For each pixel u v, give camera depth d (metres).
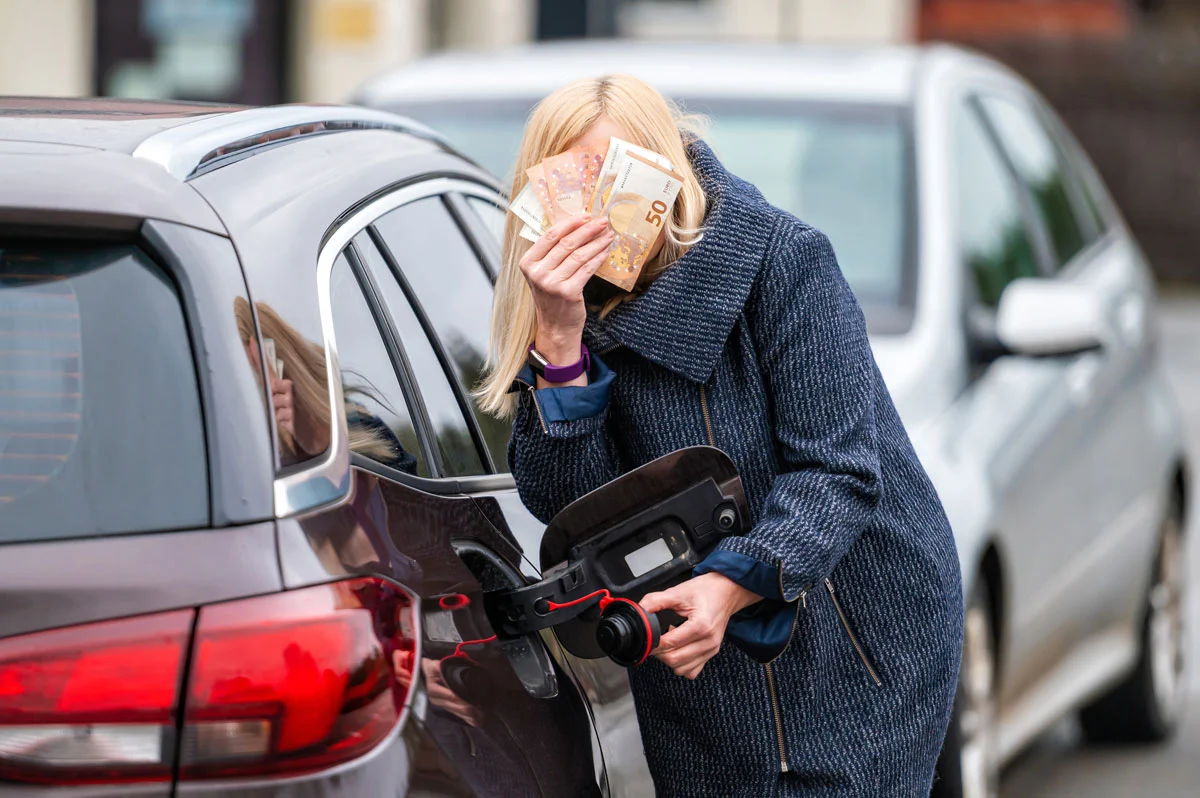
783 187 10.09
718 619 4.66
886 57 11.55
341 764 3.88
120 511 3.91
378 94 11.66
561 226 4.71
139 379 4.01
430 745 4.11
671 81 11.07
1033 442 9.67
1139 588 12.03
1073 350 9.46
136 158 4.35
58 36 25.56
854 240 9.73
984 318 9.71
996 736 9.12
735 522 4.79
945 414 8.84
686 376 4.89
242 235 4.30
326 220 4.79
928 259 9.55
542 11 31.70
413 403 5.10
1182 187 42.09
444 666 4.30
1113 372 11.55
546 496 5.08
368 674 3.94
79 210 4.06
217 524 3.91
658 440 5.02
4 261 4.09
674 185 4.78
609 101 5.00
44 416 3.99
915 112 10.57
